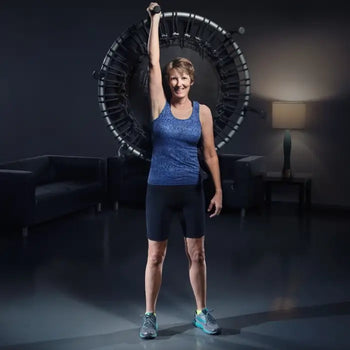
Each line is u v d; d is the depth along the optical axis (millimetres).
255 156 6469
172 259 4426
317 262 4352
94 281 3891
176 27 2340
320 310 3336
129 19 7125
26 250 4664
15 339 2926
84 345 2855
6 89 7637
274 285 3801
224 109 2367
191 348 2818
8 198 5078
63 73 7438
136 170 6445
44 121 7574
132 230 5430
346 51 6430
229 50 2330
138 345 2857
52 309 3365
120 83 2334
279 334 2986
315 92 6605
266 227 5562
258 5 6723
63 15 7355
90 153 7461
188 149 2781
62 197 5633
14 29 7516
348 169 6562
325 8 6469
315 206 6652
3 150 7746
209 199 6094
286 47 6668
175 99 2711
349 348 2809
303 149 6719
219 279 3930
